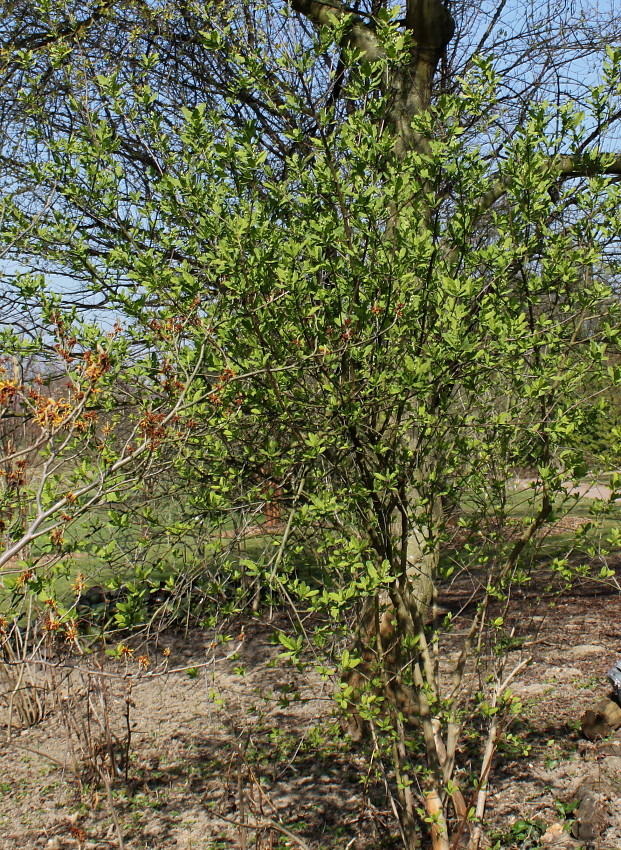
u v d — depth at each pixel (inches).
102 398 133.0
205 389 120.4
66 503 104.8
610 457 112.7
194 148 125.0
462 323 111.7
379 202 110.3
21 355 129.7
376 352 113.1
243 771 152.9
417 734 161.5
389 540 118.0
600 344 108.6
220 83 215.5
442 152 115.9
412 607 124.2
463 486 122.9
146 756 193.5
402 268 107.0
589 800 137.4
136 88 147.3
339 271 116.9
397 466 113.5
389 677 130.7
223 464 127.3
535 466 126.6
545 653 234.2
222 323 113.9
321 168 114.0
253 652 262.5
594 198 118.2
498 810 147.2
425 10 190.5
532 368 115.6
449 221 125.1
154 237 141.9
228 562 130.3
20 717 215.6
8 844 156.6
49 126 187.5
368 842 140.6
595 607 277.7
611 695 177.2
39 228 142.0
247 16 162.1
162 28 215.8
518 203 118.0
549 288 117.5
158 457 117.1
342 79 157.3
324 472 119.6
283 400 113.9
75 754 193.0
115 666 248.4
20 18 217.2
